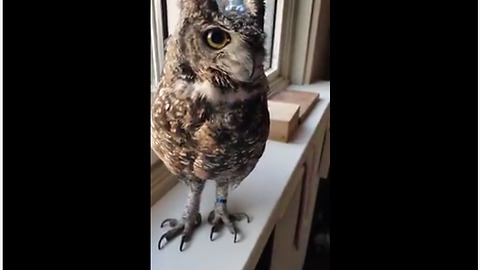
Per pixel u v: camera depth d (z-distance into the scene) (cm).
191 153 46
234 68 40
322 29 113
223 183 53
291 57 113
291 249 92
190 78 42
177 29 41
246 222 58
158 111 44
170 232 53
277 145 83
